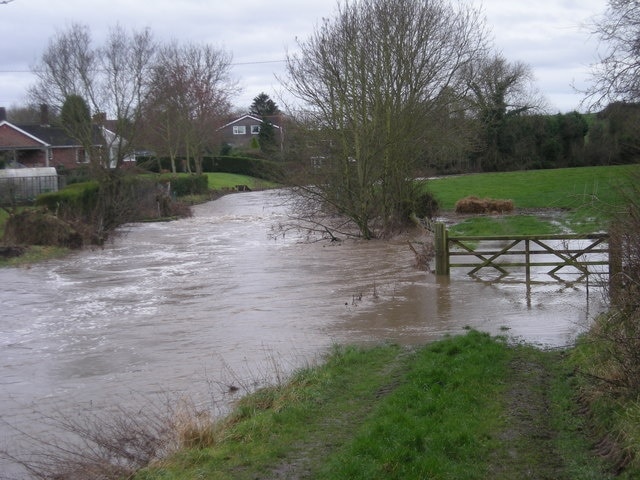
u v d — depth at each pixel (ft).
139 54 146.00
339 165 89.86
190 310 51.90
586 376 26.30
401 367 32.78
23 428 29.81
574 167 172.04
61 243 91.40
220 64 230.07
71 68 143.23
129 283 65.41
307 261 73.56
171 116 191.21
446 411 24.95
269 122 263.70
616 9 52.54
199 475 21.66
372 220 93.40
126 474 22.99
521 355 33.81
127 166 161.99
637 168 35.40
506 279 56.80
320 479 20.67
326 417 26.27
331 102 88.53
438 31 90.68
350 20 88.58
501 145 181.68
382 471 20.52
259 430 25.22
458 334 39.47
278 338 42.01
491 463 21.09
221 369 36.29
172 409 29.35
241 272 68.59
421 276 60.39
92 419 29.91
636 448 19.76
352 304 50.42
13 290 63.87
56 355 41.50
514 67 212.43
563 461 21.15
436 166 150.00
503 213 107.76
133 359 39.68
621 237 29.91
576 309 44.75
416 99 90.02
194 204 166.09
